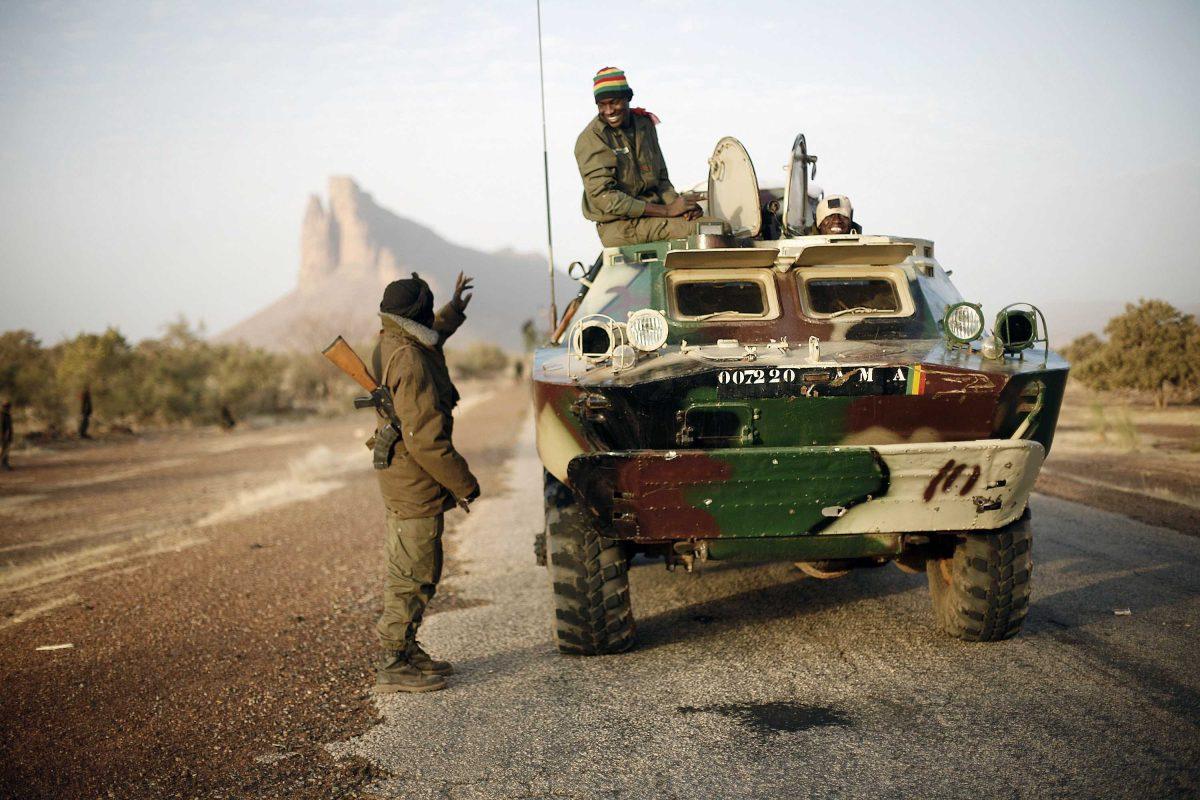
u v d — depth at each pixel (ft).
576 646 14.97
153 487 54.60
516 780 10.57
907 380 13.11
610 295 16.57
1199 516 24.43
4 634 19.62
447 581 21.97
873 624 16.21
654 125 20.11
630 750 11.24
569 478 12.65
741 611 17.63
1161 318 61.36
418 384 13.46
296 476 49.70
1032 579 18.62
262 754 11.88
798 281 16.26
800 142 19.02
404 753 11.58
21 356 107.14
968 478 12.50
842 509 12.73
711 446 13.39
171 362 122.93
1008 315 14.25
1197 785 9.49
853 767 10.41
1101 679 12.82
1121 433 42.22
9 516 44.24
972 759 10.43
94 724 13.50
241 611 20.16
